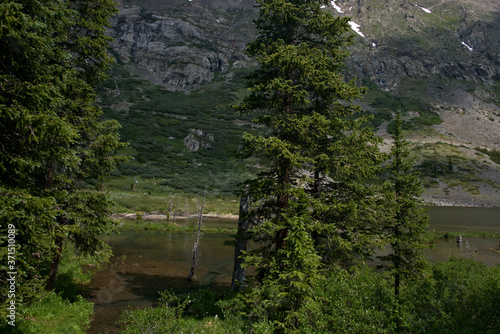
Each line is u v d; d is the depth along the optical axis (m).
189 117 121.62
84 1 12.42
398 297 7.43
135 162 78.12
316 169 11.02
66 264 17.34
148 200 55.25
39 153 7.60
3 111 6.49
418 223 13.27
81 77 12.18
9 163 6.81
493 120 170.12
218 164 88.12
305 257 7.61
